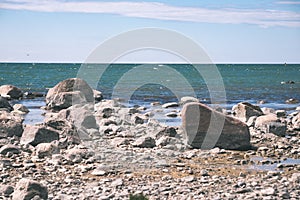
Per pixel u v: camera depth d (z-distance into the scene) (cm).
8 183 1475
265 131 2344
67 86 3350
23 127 2183
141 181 1527
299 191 1390
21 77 8506
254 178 1556
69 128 2095
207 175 1605
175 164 1742
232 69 15675
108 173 1620
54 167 1670
